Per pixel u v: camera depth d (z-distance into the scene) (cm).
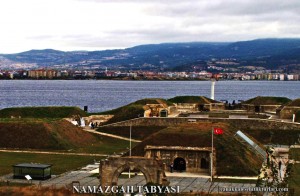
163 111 17850
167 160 11125
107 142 15212
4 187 8512
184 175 10569
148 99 19962
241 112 19862
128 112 17838
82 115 19312
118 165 8750
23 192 8138
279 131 15688
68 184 9094
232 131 12850
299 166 11044
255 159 11456
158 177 8688
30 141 13850
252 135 15662
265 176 8325
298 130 15588
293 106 17800
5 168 10781
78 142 14525
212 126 12556
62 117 18725
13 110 18975
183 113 18950
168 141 11531
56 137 14000
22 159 11969
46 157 12338
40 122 14625
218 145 11350
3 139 13938
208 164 10906
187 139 11562
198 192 8606
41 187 8581
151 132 16362
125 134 16438
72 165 11312
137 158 8725
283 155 12788
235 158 10975
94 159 12156
